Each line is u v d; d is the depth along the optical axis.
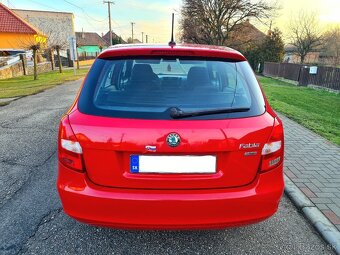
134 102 2.30
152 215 2.23
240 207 2.29
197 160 2.20
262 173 2.33
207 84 2.50
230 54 2.68
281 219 3.24
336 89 18.39
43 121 7.36
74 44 23.38
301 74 22.98
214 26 39.69
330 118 8.99
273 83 23.89
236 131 2.21
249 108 2.36
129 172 2.22
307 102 12.89
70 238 2.84
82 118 2.25
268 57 38.38
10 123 7.14
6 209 3.30
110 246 2.74
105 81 2.47
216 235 2.93
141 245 2.76
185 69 2.56
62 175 2.33
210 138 2.17
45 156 4.92
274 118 2.43
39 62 30.38
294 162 4.72
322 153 5.18
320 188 3.83
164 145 2.14
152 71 2.52
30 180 4.02
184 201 2.21
